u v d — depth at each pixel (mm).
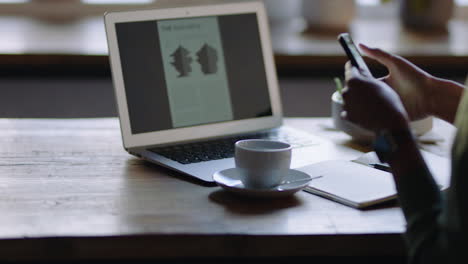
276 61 2240
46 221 982
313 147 1415
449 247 833
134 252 952
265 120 1507
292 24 2844
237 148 1112
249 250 964
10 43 2240
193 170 1215
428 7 2787
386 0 3051
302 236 967
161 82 1386
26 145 1379
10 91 2270
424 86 1308
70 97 2311
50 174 1197
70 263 1092
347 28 2705
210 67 1445
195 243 956
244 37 1497
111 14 1355
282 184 1135
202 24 1450
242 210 1052
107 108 2340
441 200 913
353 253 985
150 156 1286
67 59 2150
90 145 1402
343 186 1147
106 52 2170
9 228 952
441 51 2320
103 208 1040
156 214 1021
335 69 2270
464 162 825
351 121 1018
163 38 1401
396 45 2406
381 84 1001
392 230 990
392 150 956
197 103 1420
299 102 2422
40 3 2840
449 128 1622
